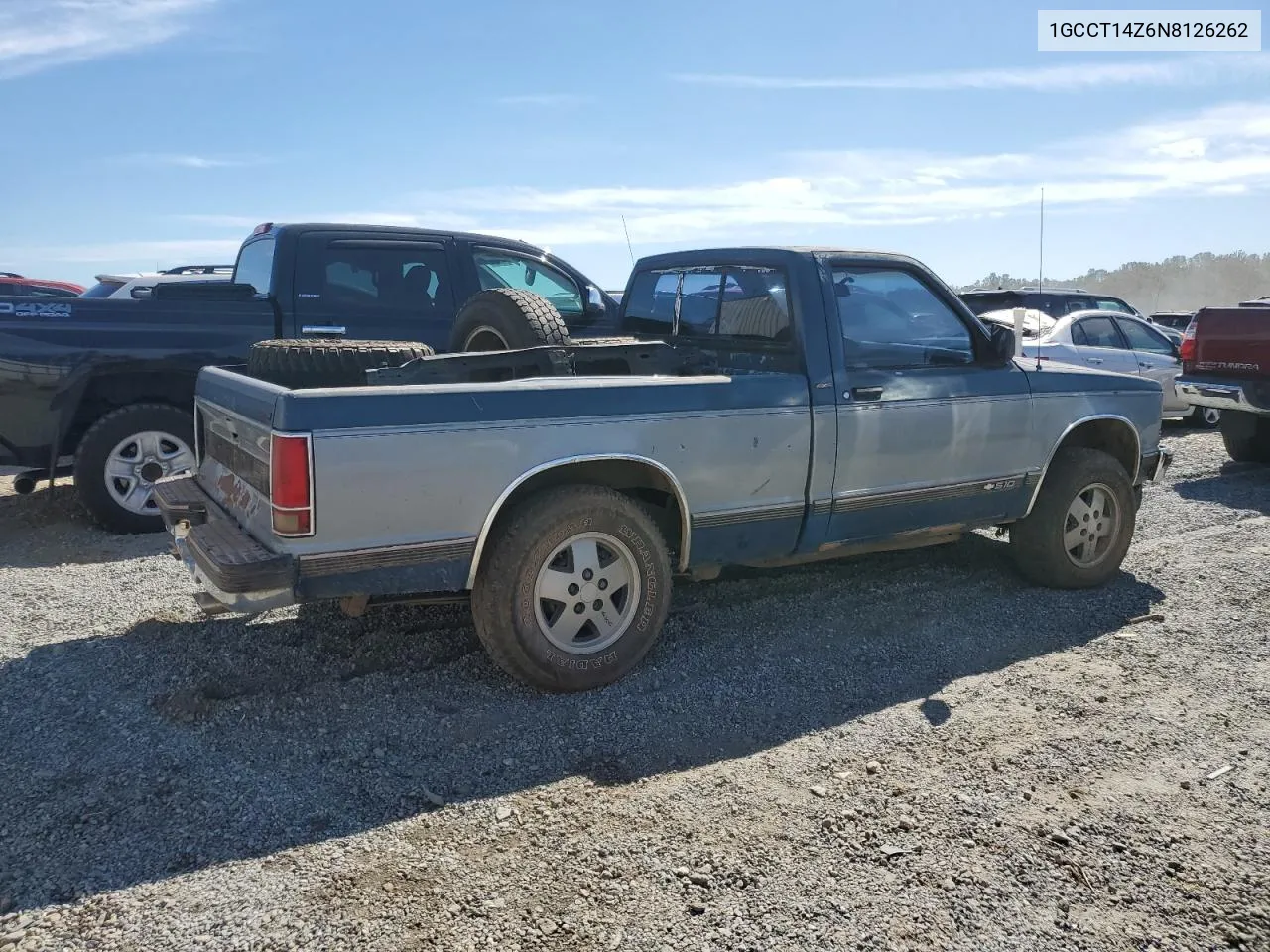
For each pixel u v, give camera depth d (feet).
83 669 14.03
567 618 13.34
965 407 16.62
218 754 11.58
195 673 13.91
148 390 22.65
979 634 15.93
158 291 23.21
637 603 13.80
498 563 12.73
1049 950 8.43
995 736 12.30
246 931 8.45
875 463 15.74
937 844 9.91
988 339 17.33
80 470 21.70
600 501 13.23
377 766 11.37
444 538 12.35
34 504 24.77
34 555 20.45
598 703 13.14
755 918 8.74
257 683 13.60
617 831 10.09
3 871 9.24
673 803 10.64
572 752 11.79
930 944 8.45
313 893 8.98
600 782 11.08
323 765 11.37
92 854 9.52
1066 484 17.79
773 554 15.28
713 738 12.22
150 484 22.33
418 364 14.67
